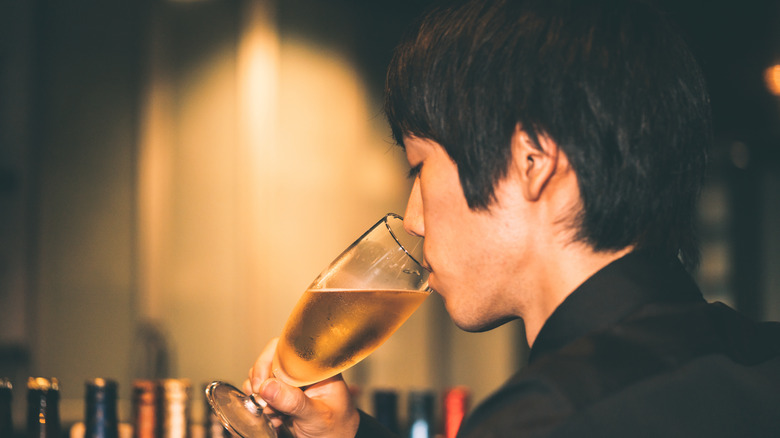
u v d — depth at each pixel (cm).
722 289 430
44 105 323
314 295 86
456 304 73
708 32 366
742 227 422
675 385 57
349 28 386
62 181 327
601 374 57
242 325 340
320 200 370
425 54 72
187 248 351
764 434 58
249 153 344
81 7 334
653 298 65
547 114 66
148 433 116
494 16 69
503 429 55
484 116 68
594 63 66
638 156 66
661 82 68
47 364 320
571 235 67
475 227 70
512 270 70
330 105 376
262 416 94
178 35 355
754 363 61
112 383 111
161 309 347
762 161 413
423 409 162
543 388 56
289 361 90
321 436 94
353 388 170
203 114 353
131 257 342
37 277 319
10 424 106
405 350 388
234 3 352
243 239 343
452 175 72
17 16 320
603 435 54
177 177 352
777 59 363
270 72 349
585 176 66
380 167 399
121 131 343
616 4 69
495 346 442
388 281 87
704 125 71
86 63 335
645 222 67
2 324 315
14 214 317
